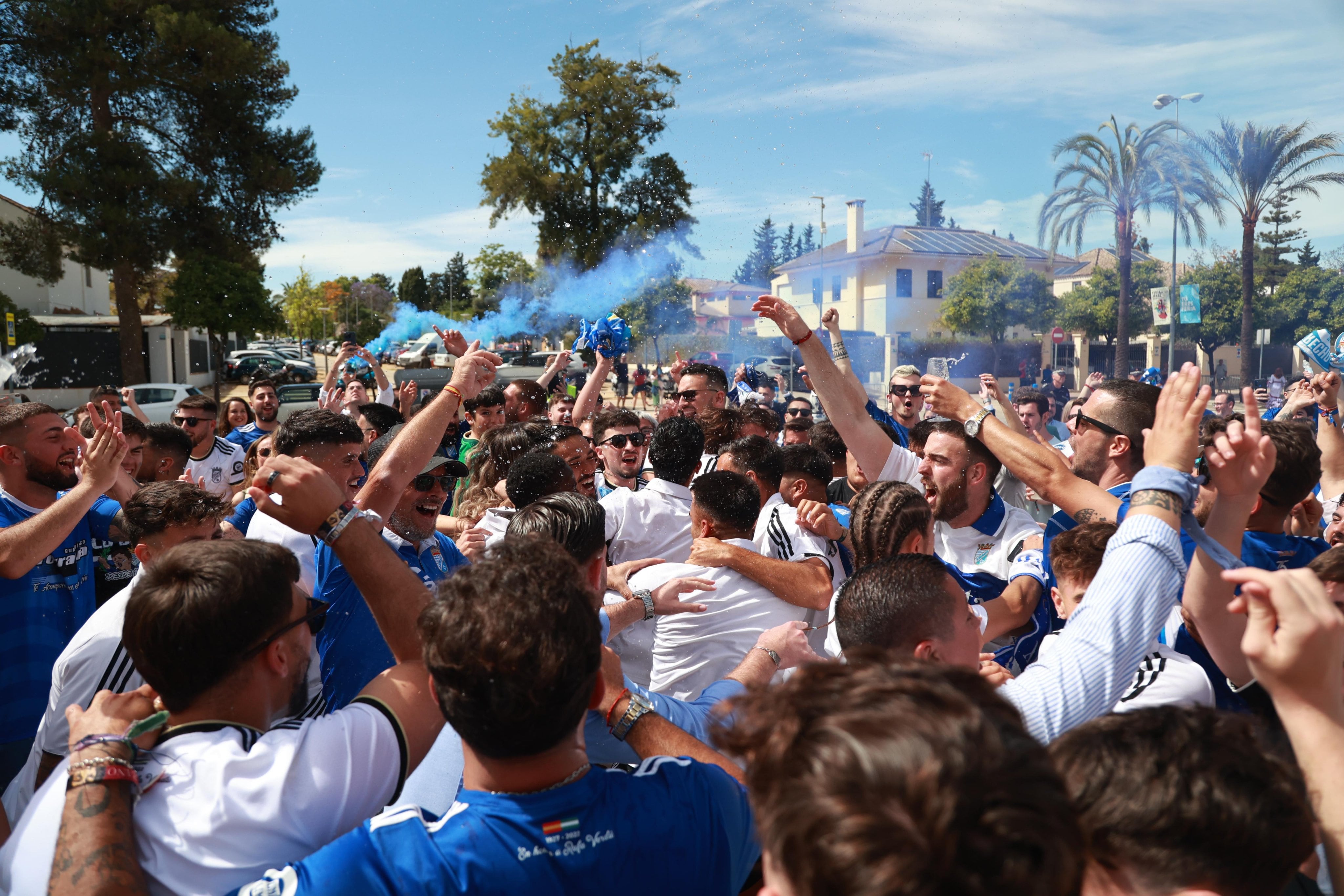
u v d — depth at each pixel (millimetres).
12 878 1322
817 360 3479
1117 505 2467
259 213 28688
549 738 1299
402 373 20062
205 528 2809
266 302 27141
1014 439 2660
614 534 3742
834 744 781
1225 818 952
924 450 3396
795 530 3195
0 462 3271
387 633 1609
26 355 26938
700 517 3012
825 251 54219
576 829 1299
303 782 1383
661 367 38031
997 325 40438
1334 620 1144
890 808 721
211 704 1483
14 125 25953
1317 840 1122
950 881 688
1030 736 875
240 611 1467
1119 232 29594
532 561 1386
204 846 1320
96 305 45812
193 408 6238
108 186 25422
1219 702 2191
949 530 3297
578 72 37719
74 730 1453
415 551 2990
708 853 1392
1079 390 39875
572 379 25125
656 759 1485
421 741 1526
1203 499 2361
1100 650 1434
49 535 2717
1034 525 3248
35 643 3203
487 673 1249
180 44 24906
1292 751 1290
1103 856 1000
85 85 24906
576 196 38281
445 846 1271
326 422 3059
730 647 2719
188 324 26656
